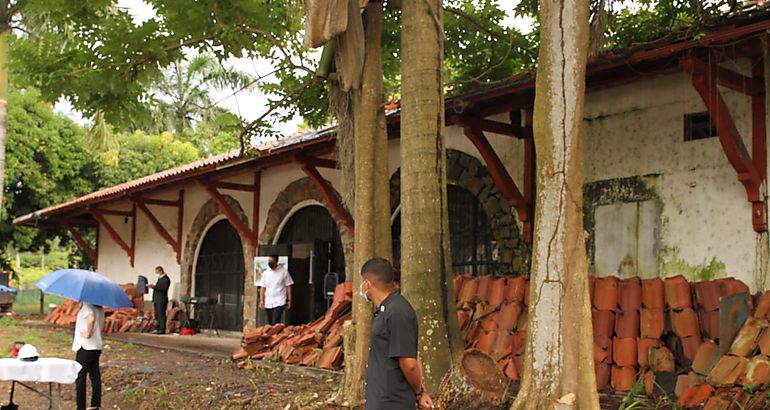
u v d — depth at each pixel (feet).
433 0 23.38
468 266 37.93
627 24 29.94
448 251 23.04
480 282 30.83
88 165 87.86
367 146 24.91
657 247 30.40
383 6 26.23
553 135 18.48
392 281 15.60
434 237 22.71
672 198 30.12
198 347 44.96
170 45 29.66
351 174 26.27
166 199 62.85
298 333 36.52
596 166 32.73
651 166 30.89
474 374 21.53
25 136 79.77
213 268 58.29
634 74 28.71
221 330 56.80
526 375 18.61
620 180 31.86
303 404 25.05
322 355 33.22
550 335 18.25
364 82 24.98
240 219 54.19
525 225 34.42
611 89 32.45
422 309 22.38
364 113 24.95
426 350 22.12
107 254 72.90
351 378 24.22
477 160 37.60
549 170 18.52
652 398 23.68
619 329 26.50
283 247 48.16
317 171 42.39
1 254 86.12
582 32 18.53
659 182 30.58
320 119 34.83
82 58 29.50
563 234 18.33
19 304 111.96
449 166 38.75
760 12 23.22
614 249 31.81
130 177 93.30
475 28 34.58
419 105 23.03
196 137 111.24
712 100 25.26
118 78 29.73
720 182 28.73
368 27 25.16
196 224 59.41
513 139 35.88
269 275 44.83
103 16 30.73
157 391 29.84
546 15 18.79
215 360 38.47
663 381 24.34
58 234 88.84
